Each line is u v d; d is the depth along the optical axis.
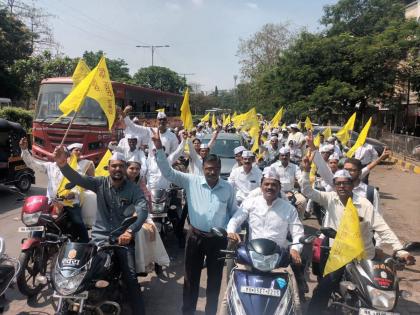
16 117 22.56
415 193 13.30
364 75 23.97
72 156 6.38
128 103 18.52
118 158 4.39
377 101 26.14
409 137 21.05
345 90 23.09
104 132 14.57
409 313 4.98
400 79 24.73
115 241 4.21
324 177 5.43
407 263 3.95
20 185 10.98
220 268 4.53
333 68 24.38
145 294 5.51
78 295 3.71
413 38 23.98
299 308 3.58
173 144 8.38
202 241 4.48
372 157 11.00
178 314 4.93
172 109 26.81
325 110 24.47
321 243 4.59
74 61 34.09
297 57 25.62
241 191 6.86
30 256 5.04
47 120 14.52
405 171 18.59
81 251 3.92
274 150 11.60
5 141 10.53
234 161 10.84
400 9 29.75
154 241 5.25
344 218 3.81
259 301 3.41
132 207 4.41
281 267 3.75
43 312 4.84
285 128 17.00
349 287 3.74
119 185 4.48
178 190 7.27
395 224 9.46
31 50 39.81
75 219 5.68
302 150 11.99
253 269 3.67
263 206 4.44
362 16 29.39
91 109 14.50
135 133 8.80
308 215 8.98
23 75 35.19
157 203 6.77
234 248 4.49
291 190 7.62
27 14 42.81
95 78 4.97
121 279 4.45
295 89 25.86
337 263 3.76
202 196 4.49
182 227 7.35
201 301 5.27
